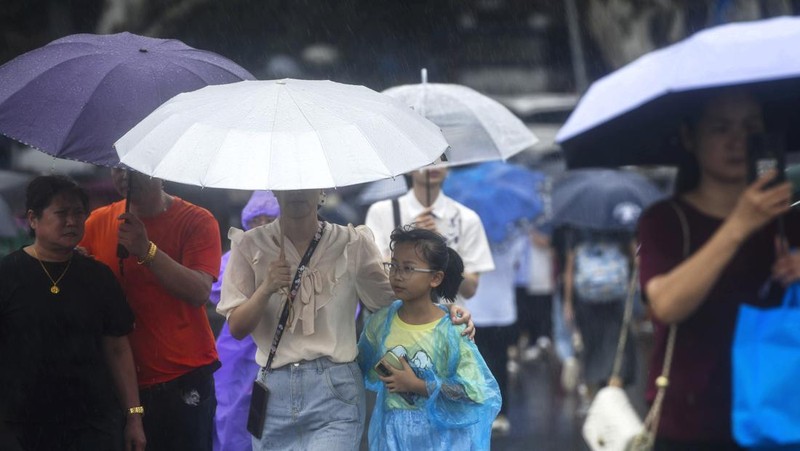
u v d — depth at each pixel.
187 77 16.58
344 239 16.16
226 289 16.11
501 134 21.66
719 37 11.91
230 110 14.16
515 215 33.31
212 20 77.69
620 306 31.47
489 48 81.19
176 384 17.39
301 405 15.96
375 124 14.20
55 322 15.90
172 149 13.75
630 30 68.88
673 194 13.18
